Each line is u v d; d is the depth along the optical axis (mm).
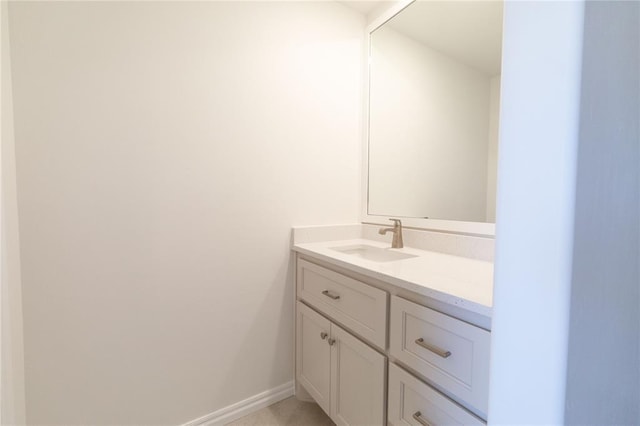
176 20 1261
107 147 1140
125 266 1188
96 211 1127
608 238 422
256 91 1466
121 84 1156
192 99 1304
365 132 1831
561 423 367
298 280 1570
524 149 395
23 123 994
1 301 837
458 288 848
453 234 1382
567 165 355
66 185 1071
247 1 1430
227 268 1418
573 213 358
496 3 1244
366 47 1821
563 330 363
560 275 362
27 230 1013
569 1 352
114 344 1176
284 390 1603
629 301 479
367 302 1104
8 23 956
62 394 1086
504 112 418
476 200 1307
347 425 1206
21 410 994
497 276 431
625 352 481
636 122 470
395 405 987
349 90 1790
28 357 1022
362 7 1770
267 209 1520
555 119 363
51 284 1057
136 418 1228
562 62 356
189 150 1305
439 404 840
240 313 1462
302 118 1615
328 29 1689
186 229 1311
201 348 1364
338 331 1253
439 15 1455
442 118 1441
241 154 1436
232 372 1448
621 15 426
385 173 1726
